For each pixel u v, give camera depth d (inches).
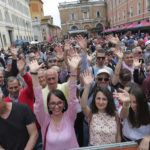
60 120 77.5
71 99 79.9
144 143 65.2
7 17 1123.3
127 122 78.8
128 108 75.7
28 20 1705.2
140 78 138.2
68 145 74.0
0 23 984.9
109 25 1841.8
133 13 1128.2
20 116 70.7
